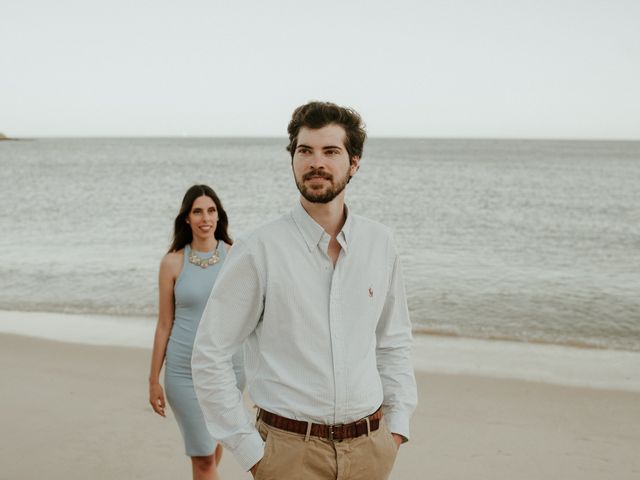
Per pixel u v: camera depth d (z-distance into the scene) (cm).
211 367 166
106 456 372
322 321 161
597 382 520
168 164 6494
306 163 161
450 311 852
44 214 2211
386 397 187
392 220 2120
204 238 288
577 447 389
